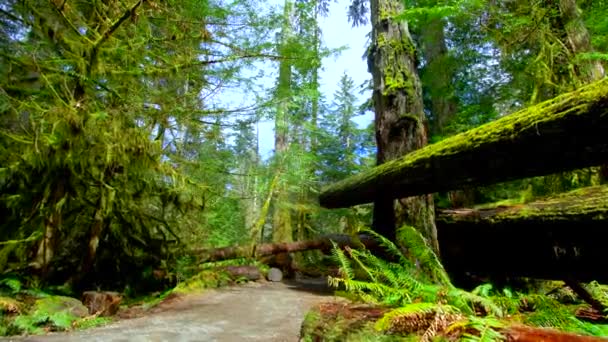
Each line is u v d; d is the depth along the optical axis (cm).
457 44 966
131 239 675
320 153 1752
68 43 458
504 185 913
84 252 596
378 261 302
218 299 559
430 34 984
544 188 697
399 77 679
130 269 676
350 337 177
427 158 428
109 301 450
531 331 137
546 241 479
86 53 474
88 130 458
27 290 447
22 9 439
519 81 804
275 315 452
